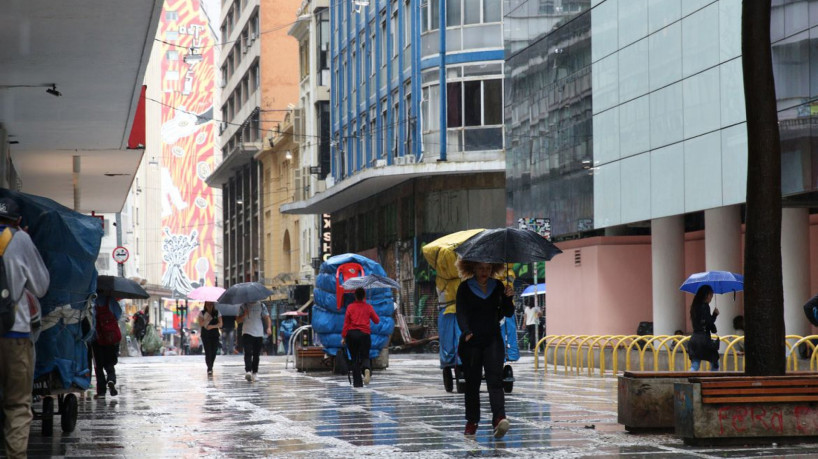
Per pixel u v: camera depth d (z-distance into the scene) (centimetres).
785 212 2717
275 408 1808
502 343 1305
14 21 1700
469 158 5128
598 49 3503
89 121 2544
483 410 1692
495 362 1291
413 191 5375
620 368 2845
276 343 7844
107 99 2300
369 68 6109
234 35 10088
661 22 3119
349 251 6700
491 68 5106
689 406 1222
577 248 3731
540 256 1326
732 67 2778
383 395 2088
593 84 3538
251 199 9319
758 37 1259
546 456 1138
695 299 2170
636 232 3678
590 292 3612
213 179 10819
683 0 3003
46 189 3797
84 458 1170
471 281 1305
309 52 7512
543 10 3931
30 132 2667
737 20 2756
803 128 2434
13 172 3139
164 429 1473
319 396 2089
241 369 3500
